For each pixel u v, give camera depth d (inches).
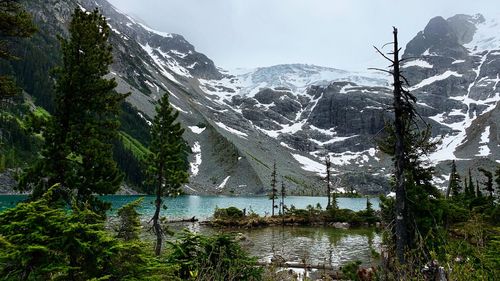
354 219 2854.3
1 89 602.9
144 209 3654.0
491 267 389.4
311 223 2935.5
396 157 593.0
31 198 856.3
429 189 1007.6
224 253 545.6
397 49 577.6
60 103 943.0
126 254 340.8
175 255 546.6
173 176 1298.0
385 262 500.1
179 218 2977.4
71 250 312.5
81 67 936.9
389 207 864.3
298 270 1104.2
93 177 909.8
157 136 1339.8
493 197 2052.2
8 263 297.3
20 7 629.3
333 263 1316.4
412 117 589.6
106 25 1008.9
